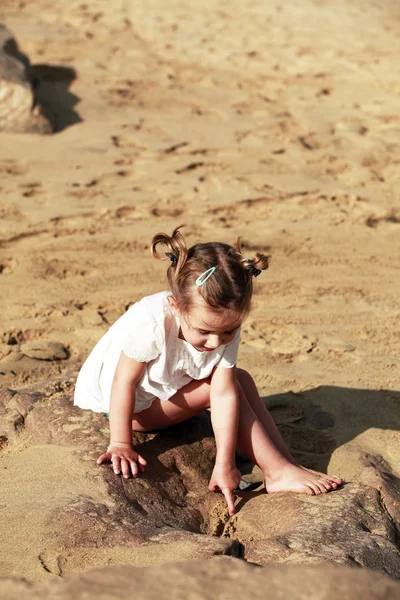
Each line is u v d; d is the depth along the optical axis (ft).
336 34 40.01
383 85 32.14
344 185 21.38
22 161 21.95
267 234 18.03
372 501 8.71
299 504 8.51
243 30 40.34
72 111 26.55
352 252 17.31
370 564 7.30
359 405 11.35
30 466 8.80
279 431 10.77
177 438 9.70
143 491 8.52
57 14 41.01
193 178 21.36
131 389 8.93
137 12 42.60
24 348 12.91
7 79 24.43
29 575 6.72
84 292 14.88
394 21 43.14
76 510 7.72
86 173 21.25
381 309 14.84
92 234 17.52
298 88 31.53
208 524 8.63
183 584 4.77
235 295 8.16
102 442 9.16
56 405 9.96
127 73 31.73
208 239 17.54
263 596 4.58
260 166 22.52
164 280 15.52
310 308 14.75
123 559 6.98
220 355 8.95
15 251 16.51
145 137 24.49
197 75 32.37
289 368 12.52
